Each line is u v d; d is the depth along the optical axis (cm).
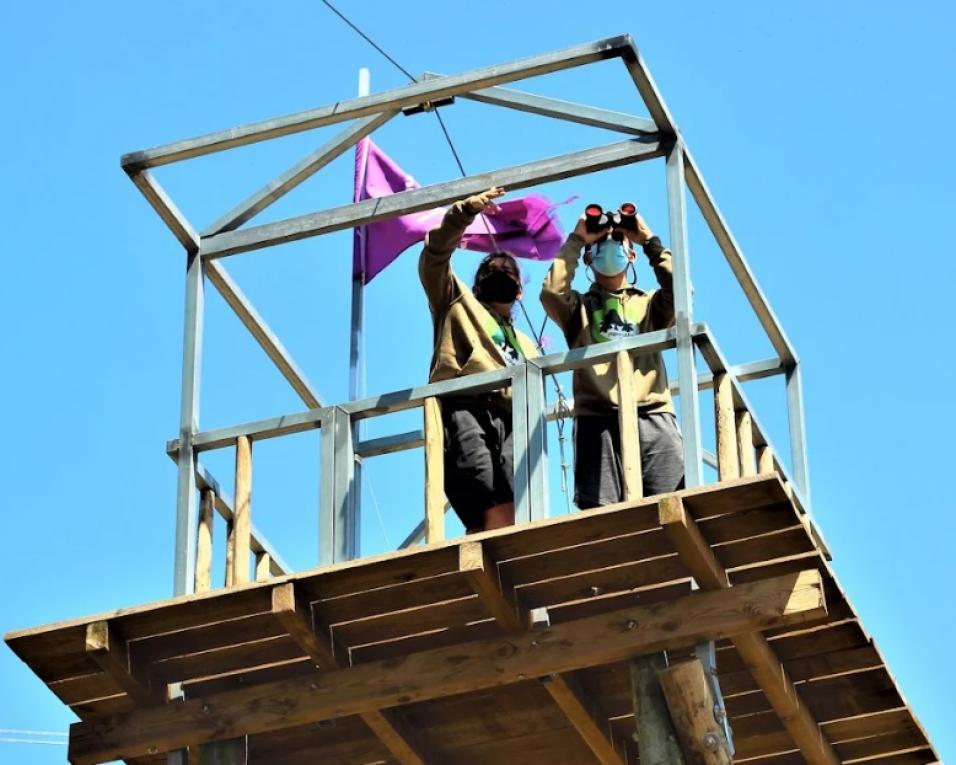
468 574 1441
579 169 1653
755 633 1502
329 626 1534
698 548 1436
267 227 1728
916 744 1722
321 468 1603
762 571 1496
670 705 1459
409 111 1733
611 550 1464
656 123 1639
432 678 1527
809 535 1455
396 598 1503
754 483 1405
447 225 1659
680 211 1598
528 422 1555
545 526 1438
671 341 1545
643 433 1627
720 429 1552
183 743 1570
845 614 1534
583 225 1697
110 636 1520
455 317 1691
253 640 1542
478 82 1678
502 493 1655
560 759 1719
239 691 1574
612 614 1507
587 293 1723
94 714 1593
